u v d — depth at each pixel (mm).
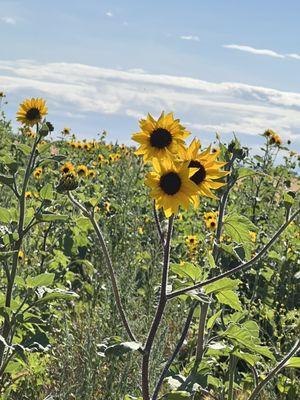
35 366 1455
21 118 1737
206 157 976
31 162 1269
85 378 1399
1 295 1275
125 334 1523
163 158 998
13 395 1433
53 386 1478
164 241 997
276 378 1556
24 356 1167
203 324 1235
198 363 1152
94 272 1917
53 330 1622
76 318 1851
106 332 1611
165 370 1068
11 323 1201
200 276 1051
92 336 1488
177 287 1052
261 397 1479
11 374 1434
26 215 1320
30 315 1217
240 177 1339
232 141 1362
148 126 1060
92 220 1106
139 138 1059
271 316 1846
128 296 1728
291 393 1549
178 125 1060
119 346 949
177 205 944
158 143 1050
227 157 1355
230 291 1047
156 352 1487
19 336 1329
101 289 1938
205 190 966
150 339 978
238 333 1118
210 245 2170
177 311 1812
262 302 2125
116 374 1476
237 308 1047
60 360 1487
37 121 1723
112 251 2182
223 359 1717
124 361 1435
